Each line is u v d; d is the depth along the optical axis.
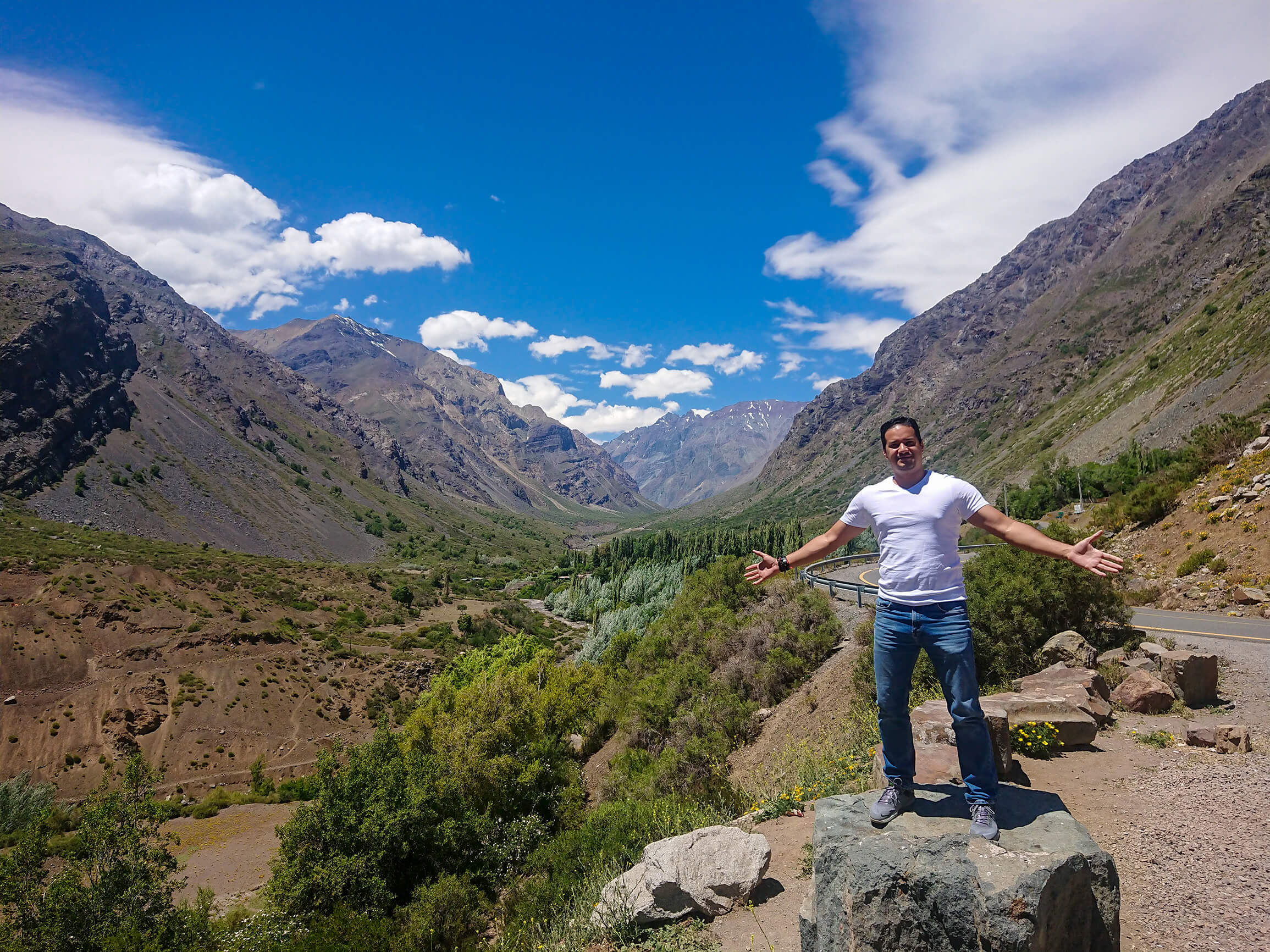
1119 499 25.84
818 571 38.62
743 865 5.63
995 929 2.92
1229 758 6.64
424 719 25.81
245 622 64.50
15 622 50.38
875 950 3.22
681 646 25.55
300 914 15.21
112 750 42.78
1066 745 7.46
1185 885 4.37
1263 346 79.94
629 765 19.14
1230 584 17.27
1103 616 11.50
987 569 12.70
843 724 11.23
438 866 16.38
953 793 3.88
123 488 141.75
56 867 21.12
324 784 16.86
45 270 192.88
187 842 29.56
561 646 78.94
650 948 5.31
